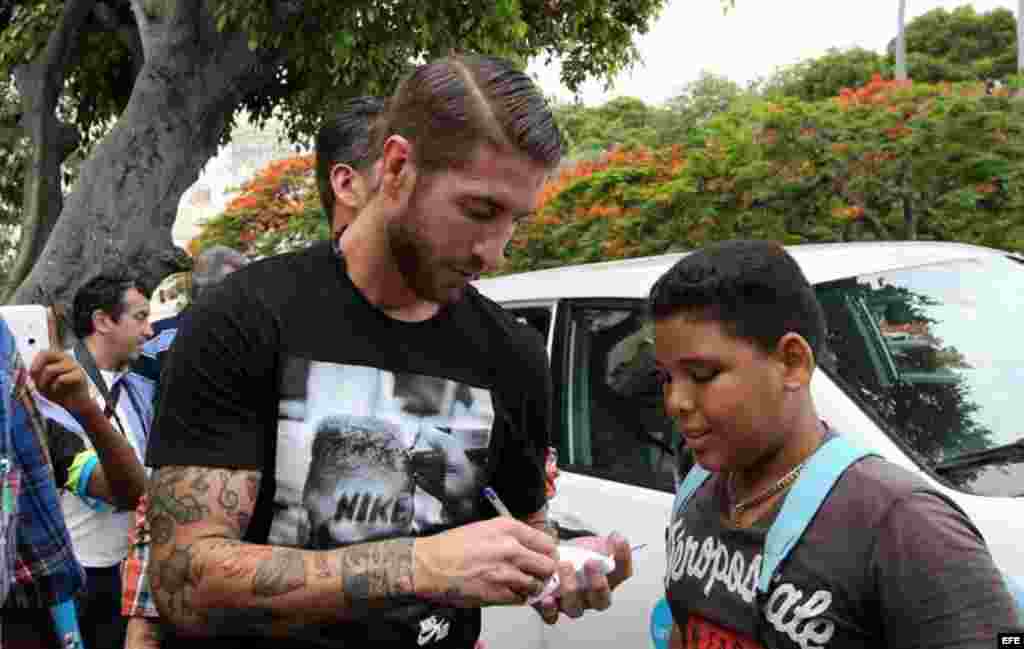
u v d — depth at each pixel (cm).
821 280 328
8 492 201
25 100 738
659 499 316
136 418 371
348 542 167
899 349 314
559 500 343
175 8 675
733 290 149
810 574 146
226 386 161
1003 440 291
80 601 351
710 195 924
